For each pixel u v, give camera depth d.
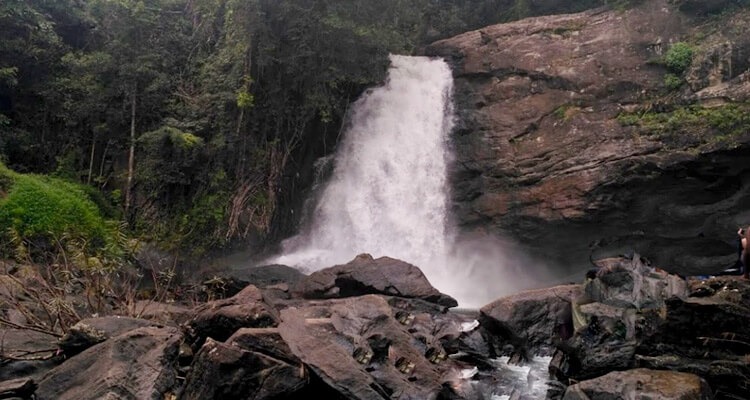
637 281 10.47
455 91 24.47
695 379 7.46
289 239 22.56
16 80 20.16
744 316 8.14
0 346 9.39
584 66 22.31
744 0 21.00
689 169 18.61
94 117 21.75
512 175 21.78
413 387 8.88
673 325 8.62
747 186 18.28
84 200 18.39
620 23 22.88
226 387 7.69
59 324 10.71
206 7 23.89
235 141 21.44
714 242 19.52
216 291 16.61
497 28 24.98
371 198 23.16
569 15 24.31
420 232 22.94
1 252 14.52
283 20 20.92
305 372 8.27
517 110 22.72
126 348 8.41
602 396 7.50
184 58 23.45
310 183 23.41
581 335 9.62
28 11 20.75
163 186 21.03
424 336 11.09
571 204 20.19
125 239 15.69
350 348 9.37
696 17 21.73
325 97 21.75
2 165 17.72
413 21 26.52
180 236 20.00
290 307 11.96
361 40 21.58
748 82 18.89
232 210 20.89
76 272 14.12
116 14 21.94
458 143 23.53
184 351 9.41
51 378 8.13
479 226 22.31
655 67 21.36
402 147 23.67
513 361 11.11
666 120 19.81
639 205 19.86
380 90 23.81
